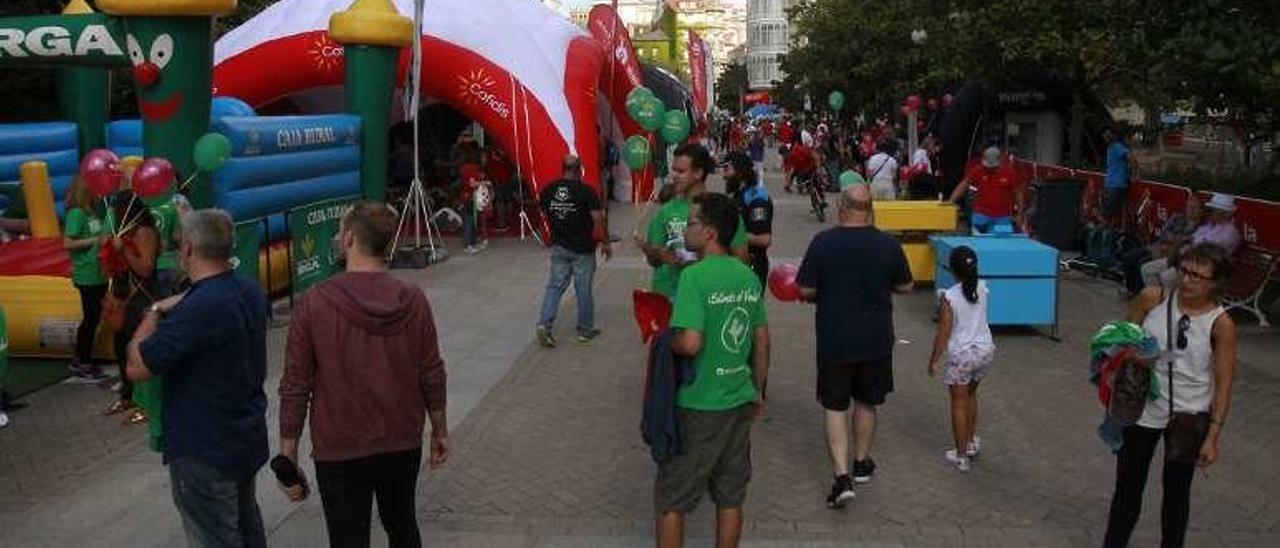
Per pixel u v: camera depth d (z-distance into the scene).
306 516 6.12
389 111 16.19
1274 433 7.67
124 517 6.16
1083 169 20.47
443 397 4.64
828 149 30.97
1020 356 10.12
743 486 5.07
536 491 6.59
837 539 5.84
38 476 6.85
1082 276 14.97
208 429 4.43
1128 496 5.22
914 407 8.41
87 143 14.62
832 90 42.28
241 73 18.53
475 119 18.48
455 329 11.45
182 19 10.40
